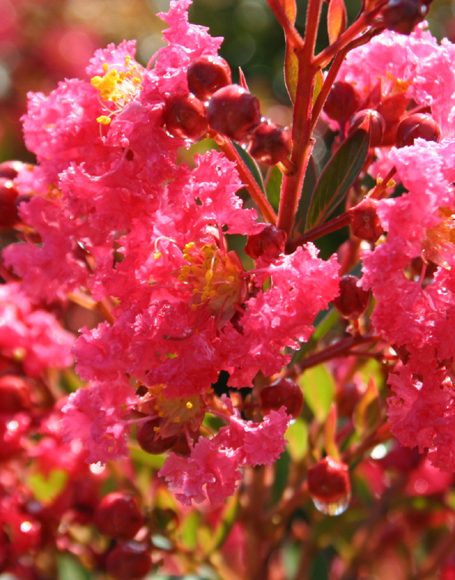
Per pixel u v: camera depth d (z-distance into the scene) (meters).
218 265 0.25
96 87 0.26
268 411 0.26
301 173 0.26
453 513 0.35
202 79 0.25
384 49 0.27
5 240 0.40
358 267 0.29
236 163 0.26
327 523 0.33
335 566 0.38
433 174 0.24
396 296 0.24
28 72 0.64
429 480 0.35
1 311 0.32
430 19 0.65
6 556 0.33
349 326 0.28
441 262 0.25
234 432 0.25
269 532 0.31
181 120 0.25
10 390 0.32
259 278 0.25
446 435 0.24
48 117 0.27
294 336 0.24
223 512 0.32
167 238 0.25
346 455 0.29
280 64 0.69
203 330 0.25
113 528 0.29
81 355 0.25
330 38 0.27
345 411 0.31
